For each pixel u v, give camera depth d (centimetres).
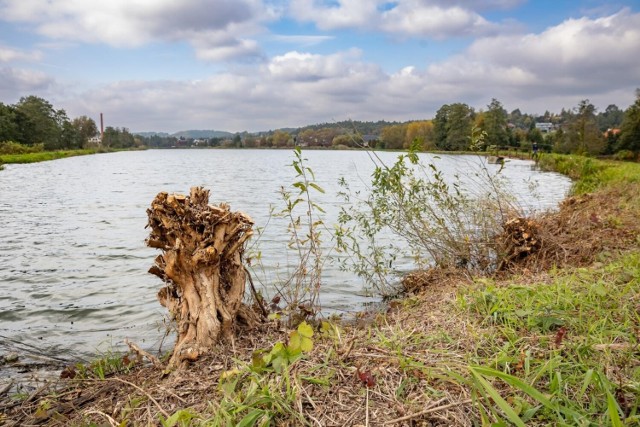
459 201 784
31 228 1266
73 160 7000
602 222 788
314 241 546
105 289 721
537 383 258
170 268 381
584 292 410
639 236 658
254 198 2016
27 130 8594
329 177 3297
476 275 642
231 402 251
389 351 321
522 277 551
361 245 1008
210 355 361
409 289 680
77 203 1831
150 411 277
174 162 6544
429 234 744
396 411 244
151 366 390
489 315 368
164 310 621
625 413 225
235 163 6269
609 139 5403
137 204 1803
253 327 421
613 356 280
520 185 2364
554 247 693
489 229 791
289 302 546
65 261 900
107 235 1163
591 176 2066
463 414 233
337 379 284
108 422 274
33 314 610
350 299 652
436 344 331
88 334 538
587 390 247
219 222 395
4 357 464
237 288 422
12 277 785
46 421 299
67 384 367
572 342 306
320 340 375
